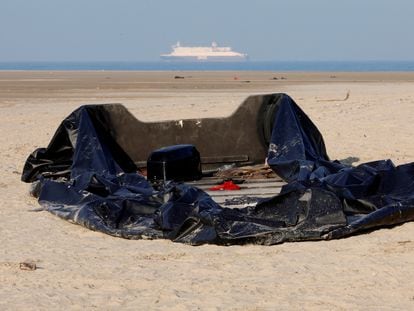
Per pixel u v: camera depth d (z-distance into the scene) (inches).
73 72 5969.5
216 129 758.5
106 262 476.4
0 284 437.1
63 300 407.5
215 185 681.6
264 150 758.5
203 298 404.8
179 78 3932.1
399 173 615.5
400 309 381.1
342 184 615.5
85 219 569.0
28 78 4005.9
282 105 730.8
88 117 714.8
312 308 385.4
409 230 534.0
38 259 485.1
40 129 1248.2
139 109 1534.2
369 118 1187.9
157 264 470.0
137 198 584.1
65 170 735.7
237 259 475.5
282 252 488.1
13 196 693.3
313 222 522.0
